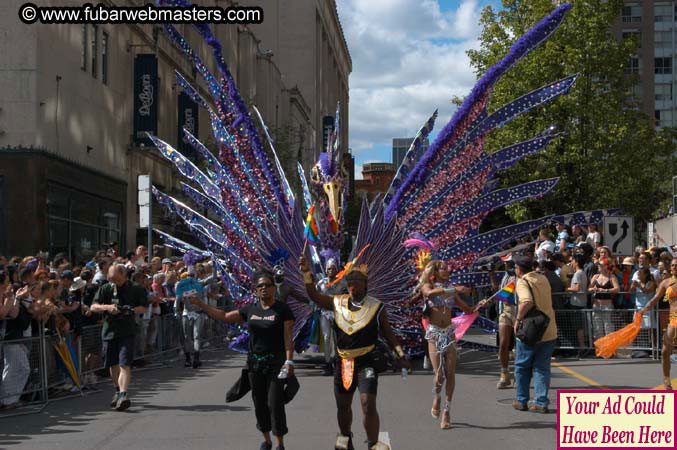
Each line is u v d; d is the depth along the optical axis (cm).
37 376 1073
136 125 2878
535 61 2992
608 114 2978
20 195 2052
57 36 2227
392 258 1388
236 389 751
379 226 1377
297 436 842
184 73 3544
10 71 2067
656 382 1186
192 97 1608
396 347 697
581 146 2956
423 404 1024
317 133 8206
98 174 2531
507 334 1163
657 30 8325
